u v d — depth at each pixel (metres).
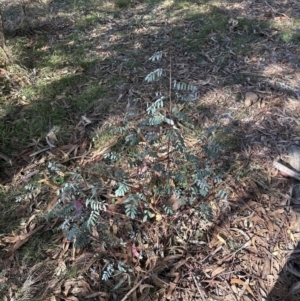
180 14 4.15
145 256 2.05
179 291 1.96
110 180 2.32
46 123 2.87
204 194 1.97
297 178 2.43
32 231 2.21
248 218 2.25
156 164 2.08
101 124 2.85
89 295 1.93
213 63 3.44
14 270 2.05
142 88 3.15
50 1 4.41
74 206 1.91
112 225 2.14
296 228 2.22
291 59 3.47
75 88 3.19
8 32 3.72
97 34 3.86
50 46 3.66
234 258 2.09
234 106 2.97
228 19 3.99
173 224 2.17
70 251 2.11
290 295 1.96
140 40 3.75
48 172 2.52
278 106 2.96
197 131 2.75
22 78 3.23
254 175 2.46
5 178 2.51
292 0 4.45
